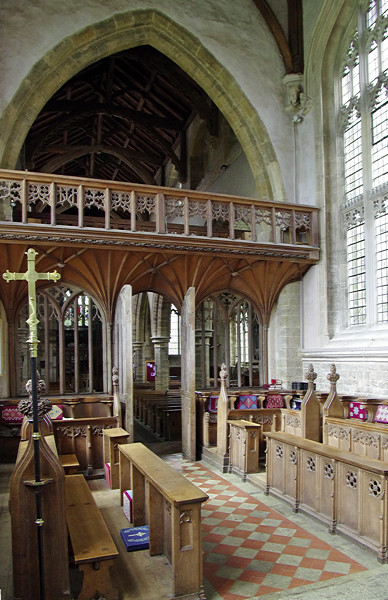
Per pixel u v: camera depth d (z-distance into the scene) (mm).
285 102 12117
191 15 11547
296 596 4164
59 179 8781
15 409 9000
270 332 12164
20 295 9930
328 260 11062
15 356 9922
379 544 4914
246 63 11867
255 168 12273
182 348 10094
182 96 18156
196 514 4156
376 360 9203
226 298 12594
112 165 27016
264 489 7219
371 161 10133
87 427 8078
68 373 24297
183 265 10477
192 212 9820
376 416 8430
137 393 15750
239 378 11883
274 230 10547
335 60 11445
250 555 5031
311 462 6219
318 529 5742
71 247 9109
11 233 8383
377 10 10031
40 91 10398
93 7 10680
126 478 6535
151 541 4859
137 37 11516
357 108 10656
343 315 10867
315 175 11289
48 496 3775
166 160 22922
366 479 5172
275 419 9312
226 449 8625
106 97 17922
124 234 9102
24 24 10117
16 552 3719
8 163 10023
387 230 9562
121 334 9336
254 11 12102
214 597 4184
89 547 3936
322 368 10945
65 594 3789
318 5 11180
